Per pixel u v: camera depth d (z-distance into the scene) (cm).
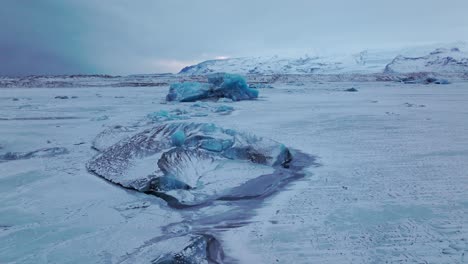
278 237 512
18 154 1054
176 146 962
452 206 610
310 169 869
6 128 1534
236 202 670
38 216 605
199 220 589
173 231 545
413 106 2309
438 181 748
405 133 1323
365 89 4497
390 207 611
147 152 938
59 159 998
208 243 494
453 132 1325
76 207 648
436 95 3325
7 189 745
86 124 1648
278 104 2570
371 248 470
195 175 812
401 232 515
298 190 720
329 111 2075
